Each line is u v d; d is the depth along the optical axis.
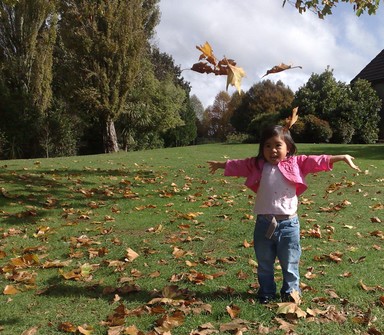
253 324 3.05
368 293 3.54
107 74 19.41
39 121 23.64
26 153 24.14
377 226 5.75
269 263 3.44
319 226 5.73
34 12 23.33
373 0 6.10
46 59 23.91
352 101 23.06
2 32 23.38
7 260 4.65
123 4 19.06
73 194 7.98
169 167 11.09
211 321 3.11
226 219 6.20
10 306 3.46
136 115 27.33
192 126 39.38
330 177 9.65
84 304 3.48
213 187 8.66
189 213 6.39
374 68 28.94
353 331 2.93
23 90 23.58
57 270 4.30
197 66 2.11
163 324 3.00
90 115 23.00
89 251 4.78
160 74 40.09
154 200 7.55
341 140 22.64
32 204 7.21
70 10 18.64
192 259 4.53
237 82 2.04
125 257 4.59
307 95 23.52
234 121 45.41
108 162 12.21
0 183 8.52
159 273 4.10
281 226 3.36
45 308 3.42
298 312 3.11
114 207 7.04
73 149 25.58
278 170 3.45
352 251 4.67
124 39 19.22
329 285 3.71
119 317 3.16
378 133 26.44
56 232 5.68
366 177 9.58
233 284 3.80
